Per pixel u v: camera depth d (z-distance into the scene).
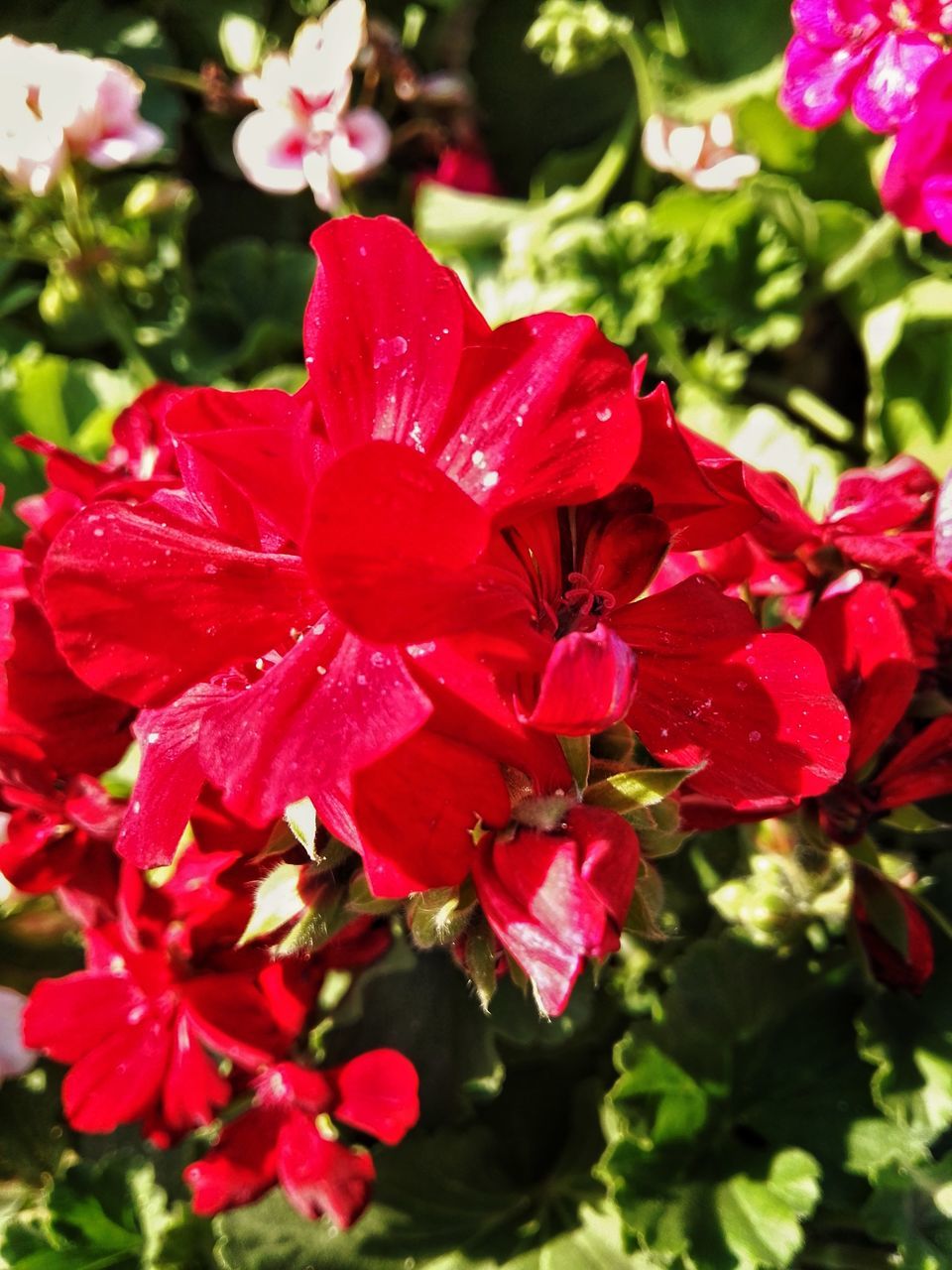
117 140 0.28
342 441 0.13
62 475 0.18
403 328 0.13
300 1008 0.18
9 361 0.31
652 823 0.14
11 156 0.27
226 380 0.32
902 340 0.29
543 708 0.12
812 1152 0.23
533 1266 0.23
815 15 0.21
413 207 0.33
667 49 0.32
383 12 0.33
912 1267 0.22
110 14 0.34
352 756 0.11
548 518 0.14
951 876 0.24
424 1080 0.24
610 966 0.24
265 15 0.33
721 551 0.17
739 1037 0.23
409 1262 0.23
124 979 0.19
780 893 0.20
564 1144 0.25
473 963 0.14
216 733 0.12
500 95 0.34
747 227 0.30
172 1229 0.24
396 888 0.12
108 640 0.13
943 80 0.19
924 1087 0.22
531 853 0.13
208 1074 0.18
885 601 0.16
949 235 0.20
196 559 0.13
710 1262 0.21
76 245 0.29
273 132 0.29
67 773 0.17
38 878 0.18
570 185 0.33
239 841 0.15
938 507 0.16
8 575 0.17
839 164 0.31
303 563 0.11
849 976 0.23
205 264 0.33
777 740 0.14
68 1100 0.18
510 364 0.13
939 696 0.17
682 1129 0.23
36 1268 0.23
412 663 0.12
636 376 0.14
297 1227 0.23
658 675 0.14
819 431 0.31
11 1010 0.23
